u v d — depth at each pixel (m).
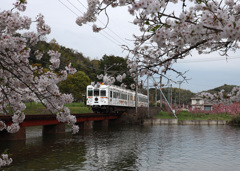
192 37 3.06
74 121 5.79
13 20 4.39
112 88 33.47
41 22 5.12
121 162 14.12
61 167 12.58
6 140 19.20
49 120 22.20
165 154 16.64
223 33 2.67
